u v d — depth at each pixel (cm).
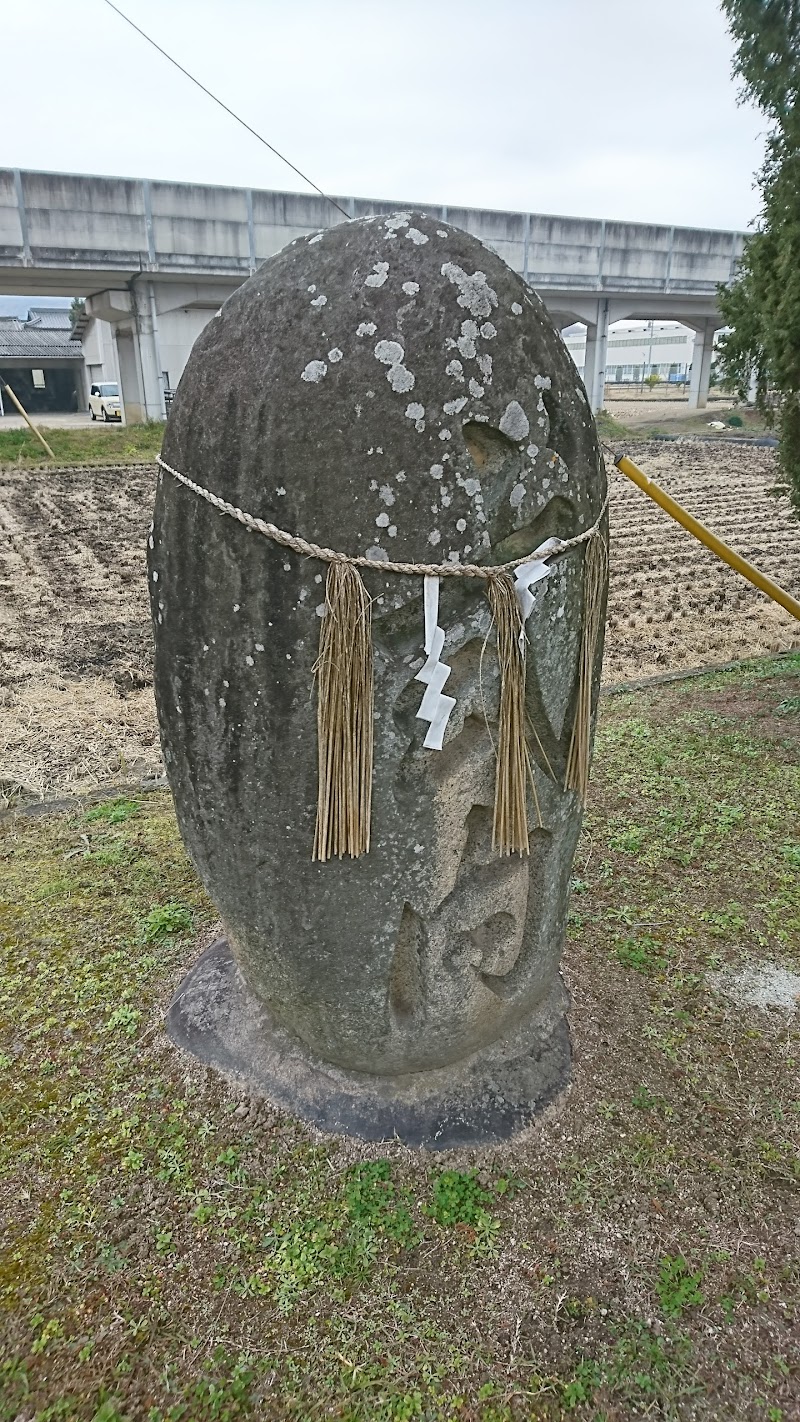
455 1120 258
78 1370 202
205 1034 290
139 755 525
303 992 246
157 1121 264
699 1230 234
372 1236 230
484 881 243
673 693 637
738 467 1850
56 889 381
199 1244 229
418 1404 195
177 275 1964
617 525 1298
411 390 191
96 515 1327
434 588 201
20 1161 252
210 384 206
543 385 208
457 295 195
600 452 235
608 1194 243
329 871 224
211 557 210
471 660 218
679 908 375
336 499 194
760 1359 206
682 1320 213
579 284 2345
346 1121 258
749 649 755
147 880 388
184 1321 211
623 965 339
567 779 246
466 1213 236
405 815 221
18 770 499
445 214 2116
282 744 215
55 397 3950
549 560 220
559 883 263
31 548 1112
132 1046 293
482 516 203
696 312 2647
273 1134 258
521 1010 278
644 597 916
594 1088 277
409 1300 216
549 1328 211
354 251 197
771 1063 293
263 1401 196
